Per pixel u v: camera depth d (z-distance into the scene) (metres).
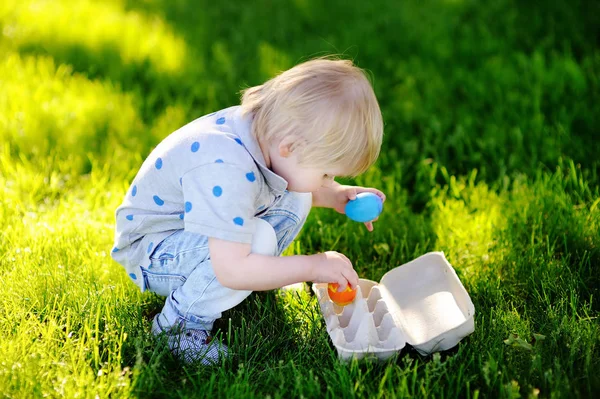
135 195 1.72
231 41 3.56
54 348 1.61
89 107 2.78
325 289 1.79
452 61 3.31
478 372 1.59
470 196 2.34
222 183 1.51
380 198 1.86
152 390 1.53
